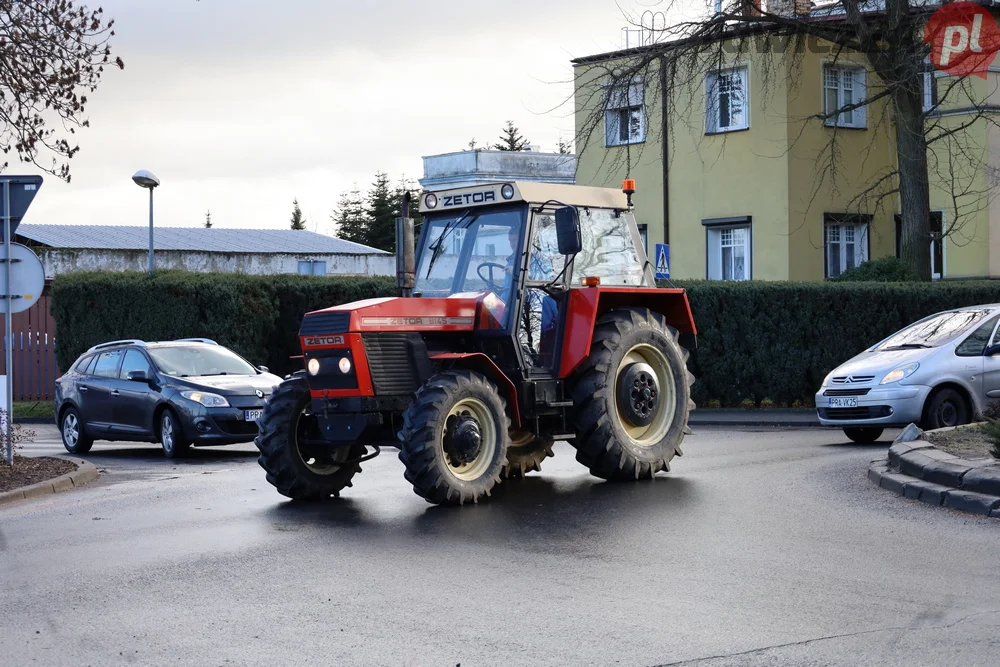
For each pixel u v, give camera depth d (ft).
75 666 19.16
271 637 20.58
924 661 18.13
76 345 85.05
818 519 30.53
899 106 88.58
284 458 36.76
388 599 23.16
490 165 129.08
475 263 38.50
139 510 36.22
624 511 32.78
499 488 38.32
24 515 36.01
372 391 34.96
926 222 89.20
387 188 301.43
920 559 25.35
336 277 87.20
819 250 104.01
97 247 135.44
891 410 49.62
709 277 108.06
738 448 49.98
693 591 23.03
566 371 37.99
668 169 110.32
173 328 82.53
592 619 21.17
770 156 102.99
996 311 52.54
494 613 21.83
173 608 22.89
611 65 112.78
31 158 53.83
